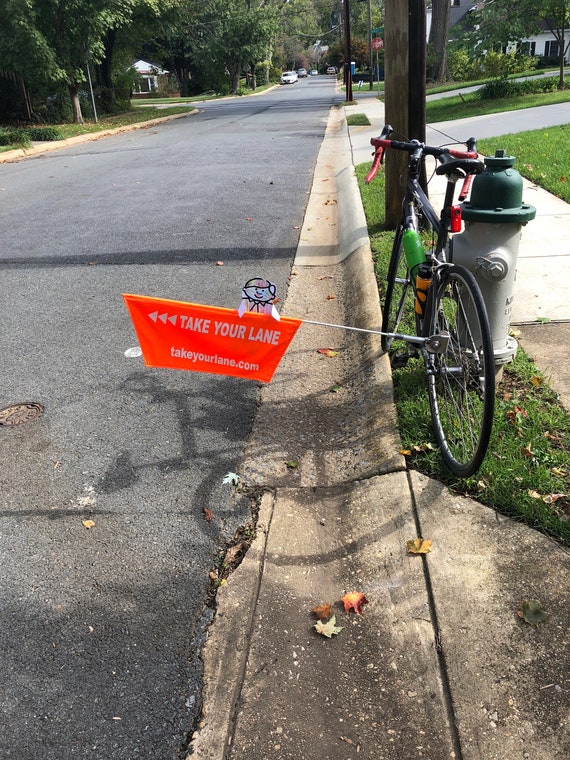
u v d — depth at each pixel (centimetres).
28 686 214
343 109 2623
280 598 243
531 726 188
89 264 652
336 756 187
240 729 196
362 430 339
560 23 1944
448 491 281
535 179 833
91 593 250
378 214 721
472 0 5009
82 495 305
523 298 468
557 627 216
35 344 471
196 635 230
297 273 608
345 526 279
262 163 1261
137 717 203
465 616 224
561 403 333
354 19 7500
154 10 2969
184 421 365
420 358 386
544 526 255
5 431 360
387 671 211
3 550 273
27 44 2164
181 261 649
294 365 429
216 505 296
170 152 1515
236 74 5503
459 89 2672
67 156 1605
